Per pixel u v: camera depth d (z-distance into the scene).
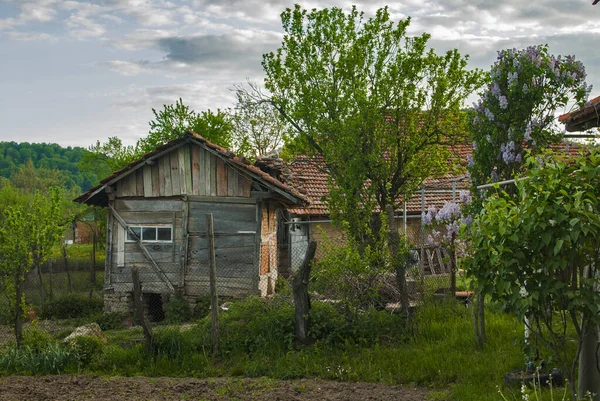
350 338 10.94
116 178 18.91
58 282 22.44
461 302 13.73
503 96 10.12
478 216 6.32
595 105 8.57
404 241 11.64
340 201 16.00
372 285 11.65
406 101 18.22
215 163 18.42
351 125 17.16
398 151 18.48
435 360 9.54
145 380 9.87
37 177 96.19
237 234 18.09
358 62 18.50
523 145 10.22
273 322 11.29
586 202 5.50
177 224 18.61
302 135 19.30
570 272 5.73
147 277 18.62
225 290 18.00
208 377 10.09
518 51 10.35
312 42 19.14
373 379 9.31
